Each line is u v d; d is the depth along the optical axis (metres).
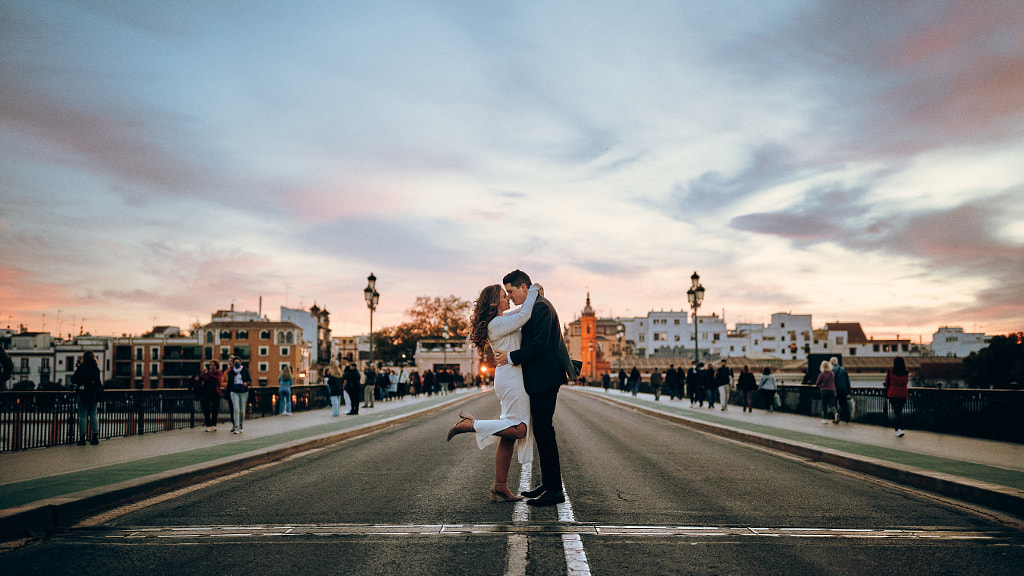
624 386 52.56
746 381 23.09
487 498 6.35
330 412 22.81
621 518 5.49
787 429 14.45
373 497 6.43
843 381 17.11
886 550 4.57
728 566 4.20
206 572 4.07
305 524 5.27
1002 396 11.58
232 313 106.62
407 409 24.28
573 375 6.05
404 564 4.21
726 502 6.23
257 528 5.14
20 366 90.31
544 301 5.88
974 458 8.94
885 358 72.81
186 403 15.77
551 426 5.86
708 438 13.59
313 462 9.33
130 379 89.75
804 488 7.08
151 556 4.41
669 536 4.90
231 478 7.82
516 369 5.93
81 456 9.41
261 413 19.56
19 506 5.18
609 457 9.91
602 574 4.02
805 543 4.74
